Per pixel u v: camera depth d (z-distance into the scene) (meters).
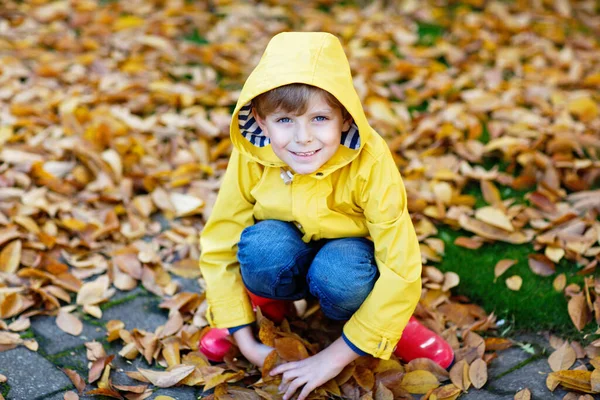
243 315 1.79
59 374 1.82
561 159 2.62
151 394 1.76
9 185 2.52
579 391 1.71
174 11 3.87
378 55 3.55
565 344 1.84
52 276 2.13
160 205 2.48
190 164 2.66
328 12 4.03
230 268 1.82
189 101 3.08
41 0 4.00
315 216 1.67
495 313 2.05
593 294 2.02
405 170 2.61
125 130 2.84
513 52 3.49
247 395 1.72
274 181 1.70
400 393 1.74
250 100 1.61
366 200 1.64
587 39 3.65
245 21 3.85
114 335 1.95
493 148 2.70
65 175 2.62
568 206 2.41
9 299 2.01
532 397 1.72
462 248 2.29
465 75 3.29
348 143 1.65
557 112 2.94
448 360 1.82
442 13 3.90
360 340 1.65
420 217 2.39
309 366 1.69
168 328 1.97
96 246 2.30
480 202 2.51
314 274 1.68
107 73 3.32
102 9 3.91
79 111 2.92
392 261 1.62
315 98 1.51
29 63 3.40
